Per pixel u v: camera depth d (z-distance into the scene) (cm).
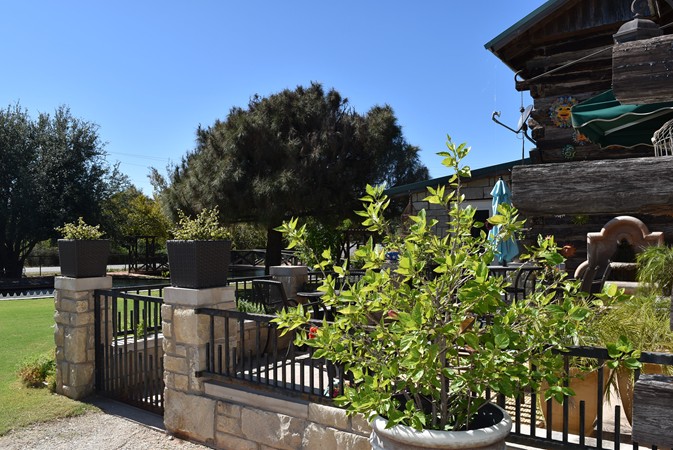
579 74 829
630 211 165
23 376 609
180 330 459
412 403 236
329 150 1786
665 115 470
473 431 226
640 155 782
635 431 157
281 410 394
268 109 1819
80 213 2561
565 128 829
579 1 809
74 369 560
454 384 245
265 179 1719
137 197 3291
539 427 370
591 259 644
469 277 252
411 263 240
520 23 799
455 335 240
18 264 2525
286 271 717
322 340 270
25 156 2506
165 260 2884
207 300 454
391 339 259
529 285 629
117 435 464
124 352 554
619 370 339
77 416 511
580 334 292
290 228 304
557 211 171
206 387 445
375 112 1938
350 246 1905
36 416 503
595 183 166
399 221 1864
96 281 580
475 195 1134
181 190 1914
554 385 247
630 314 366
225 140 1817
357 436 347
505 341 220
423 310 234
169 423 466
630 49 165
